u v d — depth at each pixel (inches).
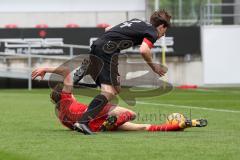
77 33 3083.2
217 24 3280.0
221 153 802.2
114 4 3312.0
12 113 1459.2
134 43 1013.8
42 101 1913.1
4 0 3270.2
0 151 823.7
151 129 1035.9
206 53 3142.2
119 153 802.8
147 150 826.2
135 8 3312.0
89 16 3302.2
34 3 3292.3
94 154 796.0
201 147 851.4
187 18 3371.1
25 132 1045.8
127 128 1033.5
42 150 831.1
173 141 908.6
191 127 1107.3
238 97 2212.1
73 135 986.1
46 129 1100.5
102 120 1025.5
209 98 2150.6
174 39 3122.5
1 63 3006.9
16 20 3277.6
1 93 2406.5
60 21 3302.2
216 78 3152.1
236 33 3147.1
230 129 1100.5
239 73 3154.5
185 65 3134.8
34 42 3048.7
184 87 2952.8
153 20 1018.1
